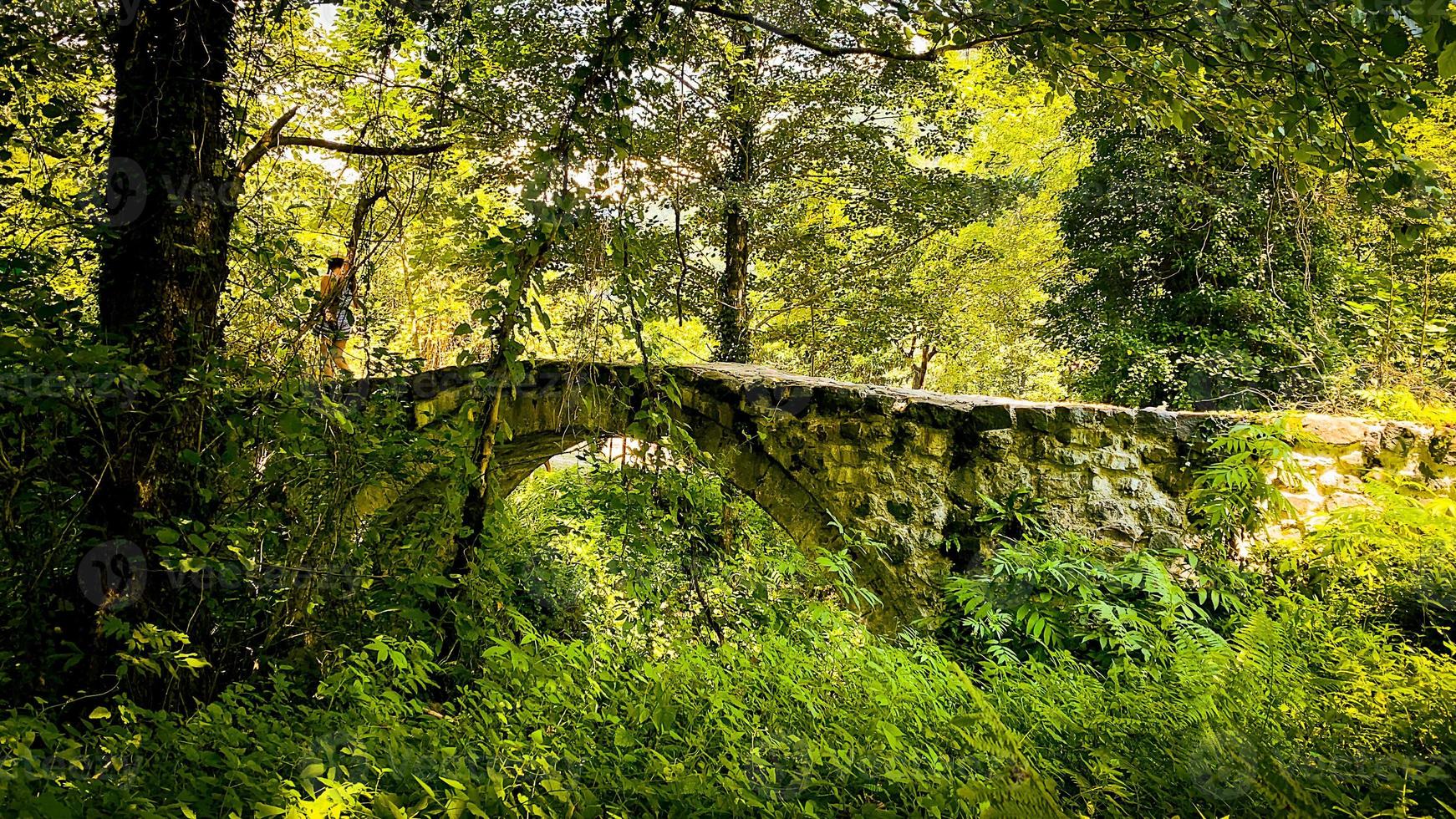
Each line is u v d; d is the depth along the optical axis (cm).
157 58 400
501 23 783
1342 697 338
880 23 448
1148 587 495
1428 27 217
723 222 1246
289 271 434
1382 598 495
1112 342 1190
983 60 1268
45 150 432
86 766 278
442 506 500
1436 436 586
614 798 302
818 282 1320
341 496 472
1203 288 1136
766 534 670
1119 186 1216
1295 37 291
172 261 402
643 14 377
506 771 301
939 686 399
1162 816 287
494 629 502
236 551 385
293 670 432
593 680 387
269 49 495
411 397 671
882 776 308
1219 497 567
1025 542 574
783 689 387
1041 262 1694
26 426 371
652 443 475
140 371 359
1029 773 264
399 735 316
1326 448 587
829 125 1225
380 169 548
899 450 632
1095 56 367
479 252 423
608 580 802
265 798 267
